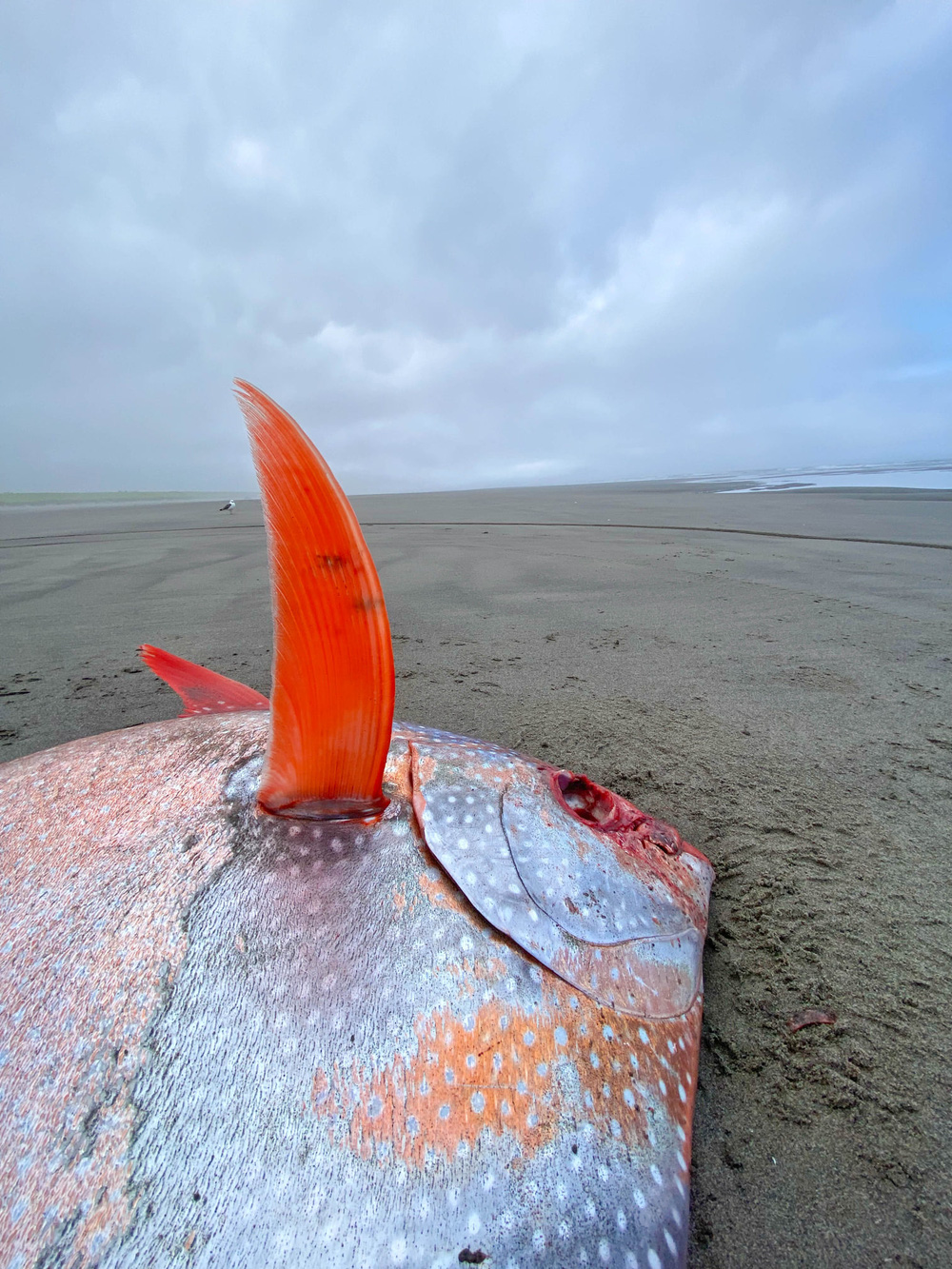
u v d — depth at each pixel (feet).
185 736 1.37
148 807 1.17
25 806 1.20
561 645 4.02
